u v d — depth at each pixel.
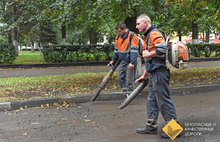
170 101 3.19
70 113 4.79
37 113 4.84
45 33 28.84
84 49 17.19
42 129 3.80
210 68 12.69
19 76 11.11
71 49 17.00
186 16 10.52
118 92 6.17
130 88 5.22
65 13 7.68
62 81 8.78
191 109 4.88
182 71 11.53
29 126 3.97
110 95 6.09
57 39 30.92
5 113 4.88
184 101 5.66
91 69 14.26
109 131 3.63
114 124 3.99
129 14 8.48
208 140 3.14
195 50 20.36
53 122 4.18
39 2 9.41
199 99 5.86
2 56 15.31
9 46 15.52
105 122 4.11
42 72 12.84
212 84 7.31
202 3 9.57
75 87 7.45
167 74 3.16
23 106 5.31
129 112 4.76
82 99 5.81
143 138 3.28
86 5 7.67
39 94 6.46
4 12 23.20
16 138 3.42
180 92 6.79
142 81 3.44
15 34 26.91
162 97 3.16
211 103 5.39
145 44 3.29
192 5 9.74
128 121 4.15
